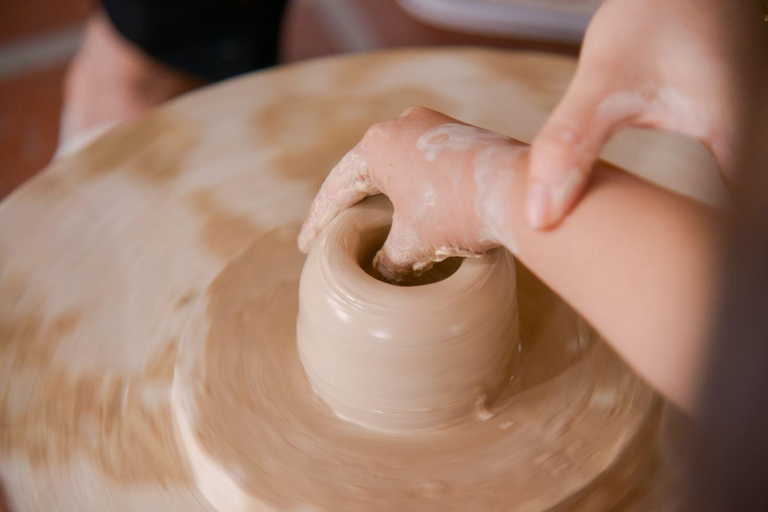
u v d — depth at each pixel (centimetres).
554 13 133
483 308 57
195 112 83
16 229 75
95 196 77
